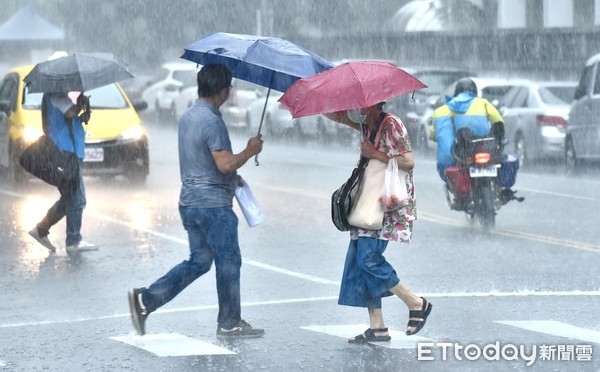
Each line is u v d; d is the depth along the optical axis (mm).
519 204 39250
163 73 87688
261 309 22344
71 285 25109
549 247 29578
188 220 19578
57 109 28531
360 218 18672
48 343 19703
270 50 19031
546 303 22531
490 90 56000
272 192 42969
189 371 17625
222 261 19547
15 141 43344
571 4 89625
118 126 44500
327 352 18750
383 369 17594
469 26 96000
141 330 19625
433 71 64375
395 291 19047
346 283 19297
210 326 20922
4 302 23344
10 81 46250
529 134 53094
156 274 26328
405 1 112125
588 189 44125
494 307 22188
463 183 32375
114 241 31125
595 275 25594
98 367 17969
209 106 19500
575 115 50344
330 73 18250
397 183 18656
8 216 36156
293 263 27594
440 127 32688
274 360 18250
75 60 28234
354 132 65125
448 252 28891
